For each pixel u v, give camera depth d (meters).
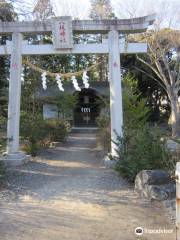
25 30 11.75
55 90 27.56
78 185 8.88
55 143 17.58
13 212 6.81
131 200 7.57
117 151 9.97
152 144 8.96
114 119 11.56
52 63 31.28
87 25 11.60
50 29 11.70
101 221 6.32
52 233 5.78
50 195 7.99
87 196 7.89
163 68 28.36
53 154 14.56
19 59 11.84
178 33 24.38
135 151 9.15
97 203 7.38
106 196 7.89
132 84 21.28
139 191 8.01
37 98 24.41
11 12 16.14
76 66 34.19
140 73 32.31
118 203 7.37
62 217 6.53
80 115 31.38
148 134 9.34
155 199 7.41
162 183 7.82
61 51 11.80
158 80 31.33
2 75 25.02
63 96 27.36
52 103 27.64
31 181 9.31
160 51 25.34
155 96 35.03
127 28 11.55
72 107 28.89
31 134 13.88
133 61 31.31
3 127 12.94
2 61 24.89
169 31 24.36
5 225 6.13
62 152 15.38
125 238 5.57
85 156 14.23
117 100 11.57
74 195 7.98
